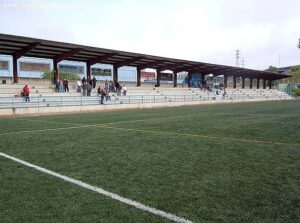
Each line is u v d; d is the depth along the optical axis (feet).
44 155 22.82
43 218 11.78
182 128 39.27
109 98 89.30
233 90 157.07
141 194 14.33
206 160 21.08
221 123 45.73
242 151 24.23
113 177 17.10
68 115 63.87
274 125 42.91
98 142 28.40
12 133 34.86
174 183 15.96
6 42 75.66
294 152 23.90
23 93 72.28
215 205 12.91
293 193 14.34
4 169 18.93
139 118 55.11
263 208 12.58
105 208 12.70
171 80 182.80
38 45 78.64
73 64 136.77
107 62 106.83
